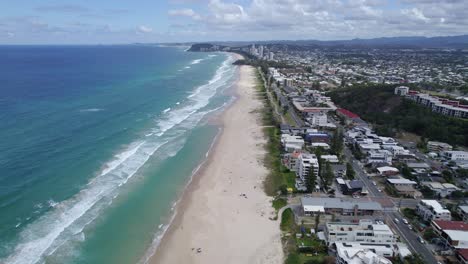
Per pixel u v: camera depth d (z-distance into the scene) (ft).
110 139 386.32
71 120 444.14
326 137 405.80
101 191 273.13
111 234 222.28
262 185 295.48
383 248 202.59
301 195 278.05
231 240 220.64
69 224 227.81
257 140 411.75
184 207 258.78
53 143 358.64
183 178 306.35
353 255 184.96
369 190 289.12
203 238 222.89
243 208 258.37
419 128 447.42
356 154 358.84
